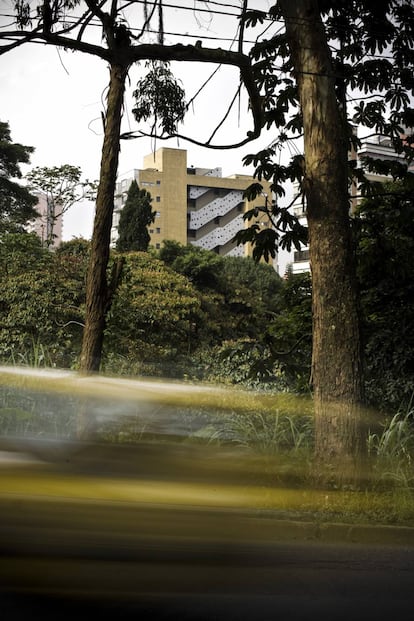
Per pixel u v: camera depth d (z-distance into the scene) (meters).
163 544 4.90
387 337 10.91
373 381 11.16
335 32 10.97
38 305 20.64
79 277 22.39
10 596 4.50
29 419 5.54
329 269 8.23
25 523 4.68
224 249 97.44
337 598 4.95
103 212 10.84
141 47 10.71
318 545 5.88
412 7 10.74
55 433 5.43
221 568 5.07
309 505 6.24
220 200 97.25
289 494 6.11
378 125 11.35
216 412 6.59
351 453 7.89
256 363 11.02
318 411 8.12
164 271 31.56
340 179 8.37
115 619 4.36
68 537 4.71
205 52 10.77
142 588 4.71
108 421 5.50
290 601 4.82
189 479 5.20
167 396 6.06
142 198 46.56
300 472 6.55
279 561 5.52
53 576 4.63
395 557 5.98
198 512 5.09
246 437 7.44
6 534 4.64
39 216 54.47
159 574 4.82
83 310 21.12
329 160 8.34
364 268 10.63
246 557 5.30
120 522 4.82
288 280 12.83
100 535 4.76
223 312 38.12
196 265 42.19
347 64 11.00
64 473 4.88
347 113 11.12
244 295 42.69
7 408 5.66
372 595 5.06
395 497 7.07
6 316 20.77
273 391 11.77
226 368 18.09
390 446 8.88
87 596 4.58
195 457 5.43
